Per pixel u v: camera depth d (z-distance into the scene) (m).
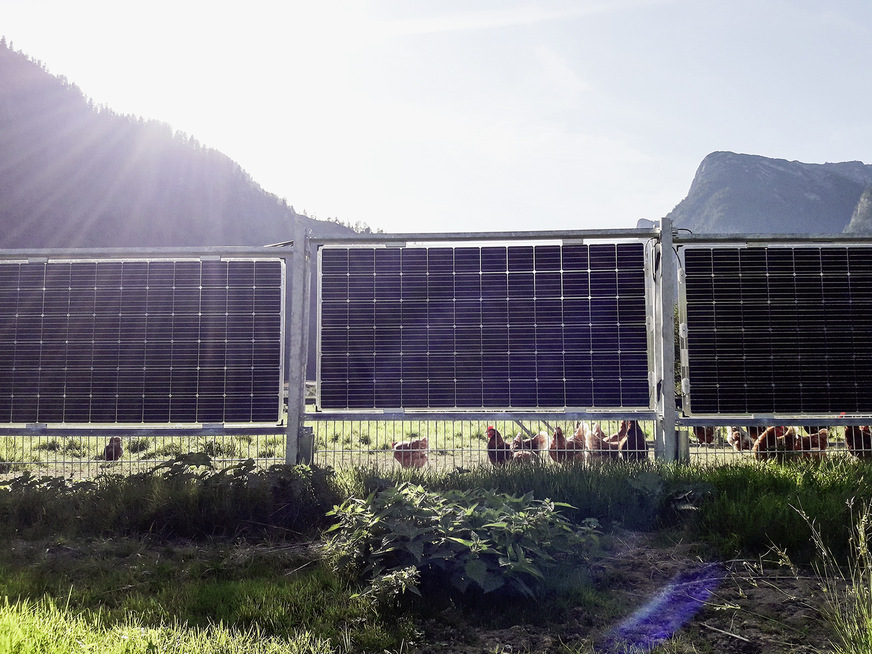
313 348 59.50
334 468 10.20
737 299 11.12
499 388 11.01
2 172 199.50
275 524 8.21
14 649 4.29
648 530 7.81
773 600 5.72
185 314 11.33
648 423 15.52
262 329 11.17
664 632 5.26
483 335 11.12
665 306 10.78
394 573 5.72
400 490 7.15
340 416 10.98
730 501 7.76
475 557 5.89
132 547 7.50
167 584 6.31
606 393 10.88
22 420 11.41
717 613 5.55
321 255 11.34
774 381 11.01
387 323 11.19
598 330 10.98
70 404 11.34
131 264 11.54
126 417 11.23
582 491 8.41
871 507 6.98
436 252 11.30
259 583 6.21
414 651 4.97
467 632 5.33
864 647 4.45
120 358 11.35
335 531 7.94
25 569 6.69
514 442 11.64
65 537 7.90
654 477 8.40
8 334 11.59
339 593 5.93
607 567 6.53
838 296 11.15
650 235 10.96
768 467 9.55
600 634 5.26
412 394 11.05
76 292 11.57
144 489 8.72
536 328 11.07
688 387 11.02
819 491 8.16
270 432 10.87
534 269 11.17
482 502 7.82
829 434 13.90
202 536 8.11
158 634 4.82
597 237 11.05
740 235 10.98
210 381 11.13
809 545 6.76
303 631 5.14
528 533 6.34
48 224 197.62
